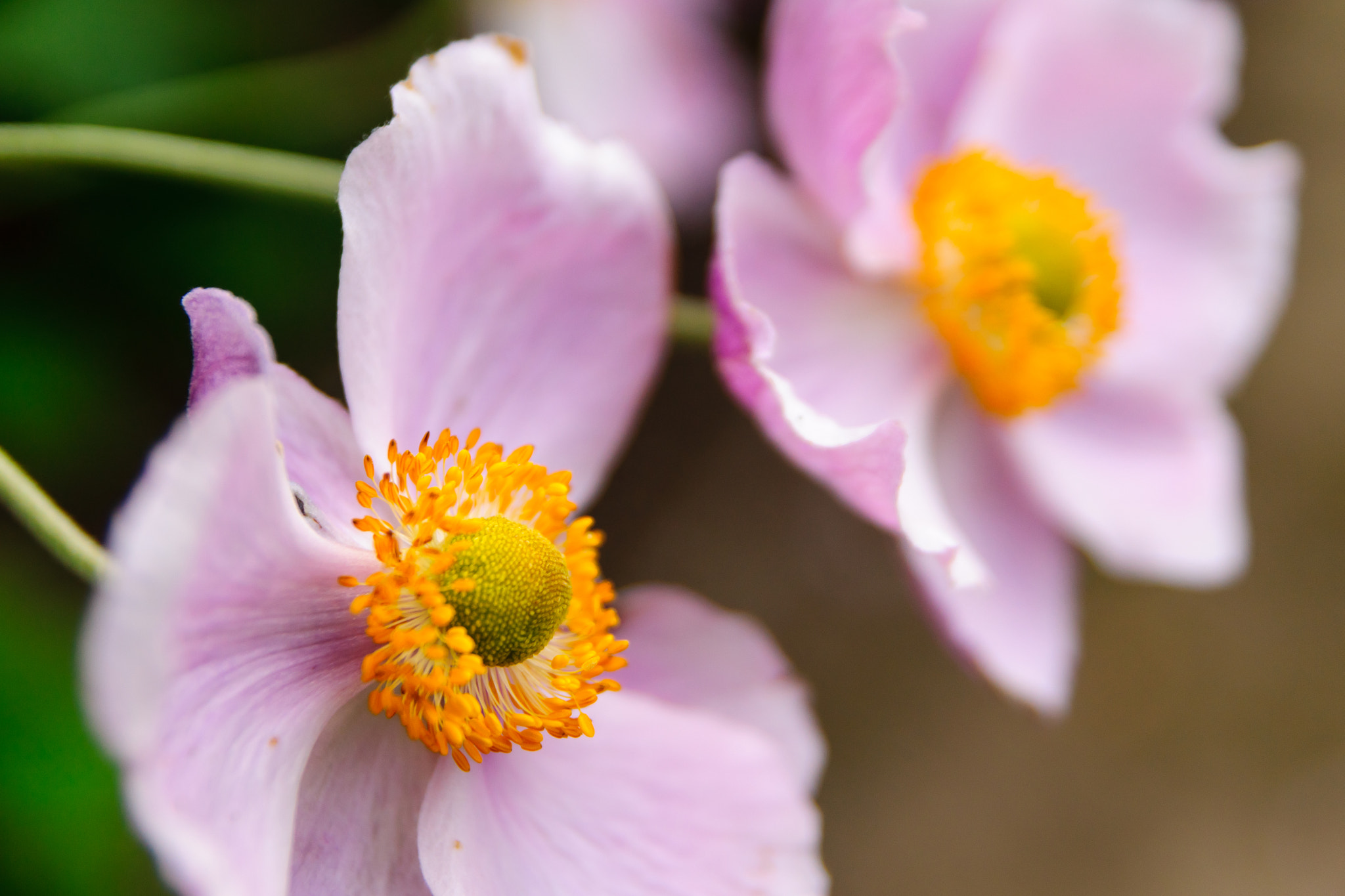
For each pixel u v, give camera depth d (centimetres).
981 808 42
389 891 19
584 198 21
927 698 42
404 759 20
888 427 20
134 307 27
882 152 23
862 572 41
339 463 20
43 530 19
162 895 24
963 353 23
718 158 36
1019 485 24
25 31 25
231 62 27
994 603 24
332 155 28
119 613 17
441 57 20
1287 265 25
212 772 18
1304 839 43
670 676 22
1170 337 25
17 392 26
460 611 19
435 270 20
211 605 18
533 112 20
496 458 20
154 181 27
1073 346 24
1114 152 25
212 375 18
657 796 21
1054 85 25
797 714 22
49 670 24
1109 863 42
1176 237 25
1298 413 44
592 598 20
